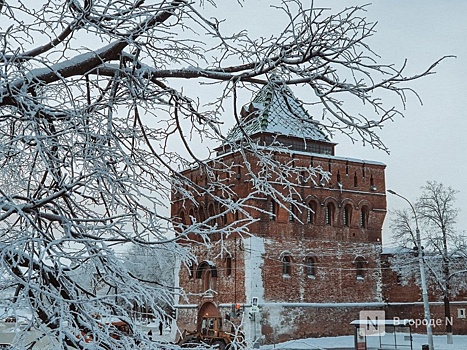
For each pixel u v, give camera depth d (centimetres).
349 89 516
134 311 486
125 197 507
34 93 488
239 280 3900
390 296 4422
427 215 4181
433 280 4178
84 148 467
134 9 484
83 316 425
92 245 441
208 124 604
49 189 497
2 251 390
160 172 573
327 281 4169
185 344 482
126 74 511
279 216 3984
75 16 484
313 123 546
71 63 507
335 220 4294
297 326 3947
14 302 408
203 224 471
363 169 4503
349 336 4112
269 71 535
